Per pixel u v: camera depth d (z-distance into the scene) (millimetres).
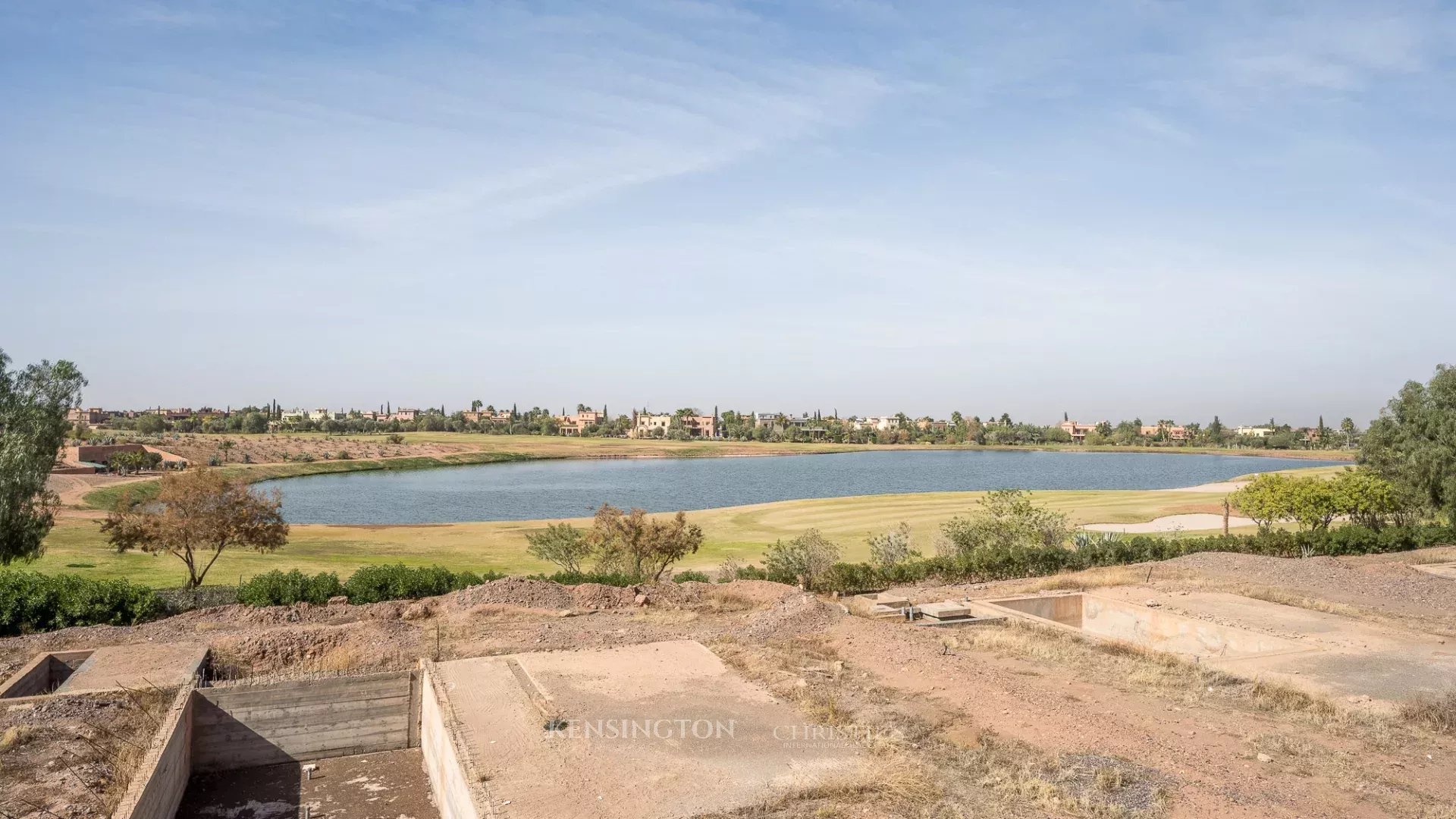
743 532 48344
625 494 87500
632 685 14953
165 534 27281
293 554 38969
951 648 18000
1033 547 29734
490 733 12391
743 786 10656
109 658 17000
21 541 26641
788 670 15992
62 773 11641
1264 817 9703
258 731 14758
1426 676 15406
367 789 13875
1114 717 13203
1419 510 37000
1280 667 16000
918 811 10094
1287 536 31812
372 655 17922
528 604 22406
